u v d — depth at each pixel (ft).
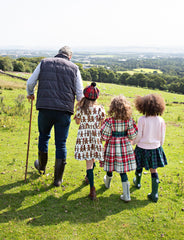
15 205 10.59
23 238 8.50
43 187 12.31
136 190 12.57
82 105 11.54
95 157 11.36
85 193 11.97
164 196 11.94
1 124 25.34
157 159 11.50
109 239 8.63
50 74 11.23
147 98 11.39
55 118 11.58
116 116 10.92
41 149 12.84
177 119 38.27
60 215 9.98
